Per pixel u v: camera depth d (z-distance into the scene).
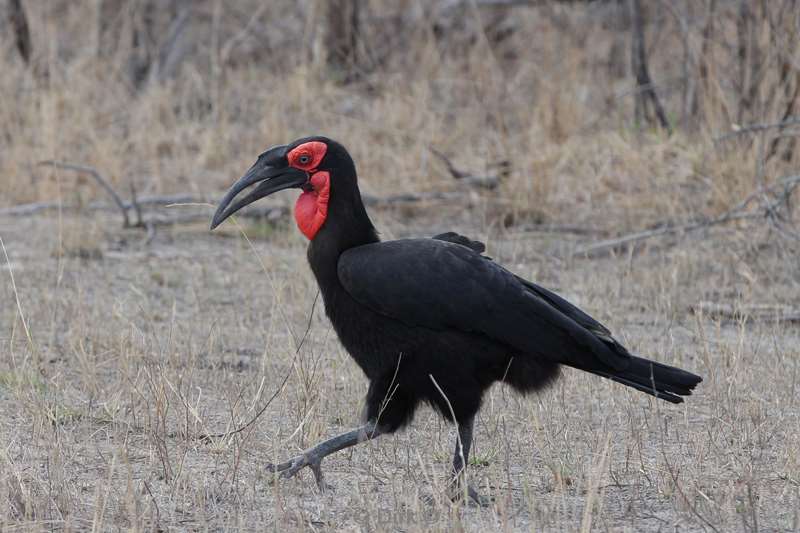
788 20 18.41
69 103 22.88
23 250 17.31
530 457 9.73
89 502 8.61
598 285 15.37
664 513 8.62
